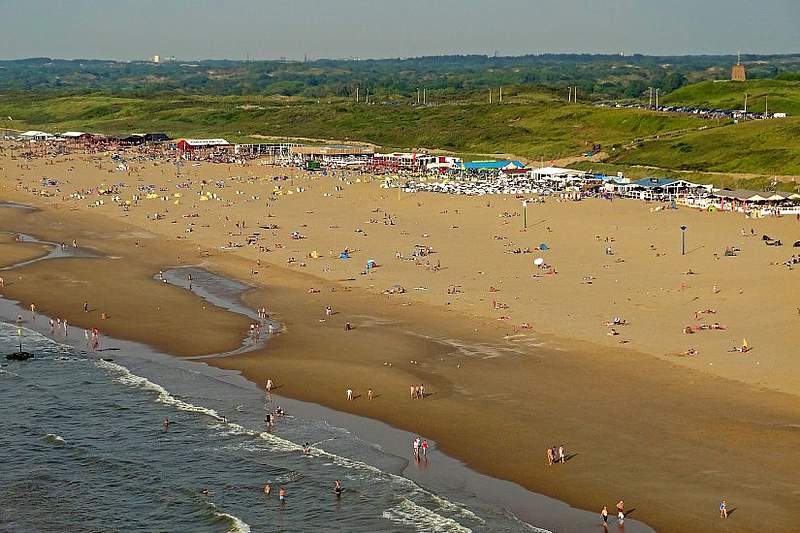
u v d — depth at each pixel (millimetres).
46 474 63812
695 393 74188
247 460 65188
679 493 57969
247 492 60719
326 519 56812
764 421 68188
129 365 86188
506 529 54562
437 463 63844
